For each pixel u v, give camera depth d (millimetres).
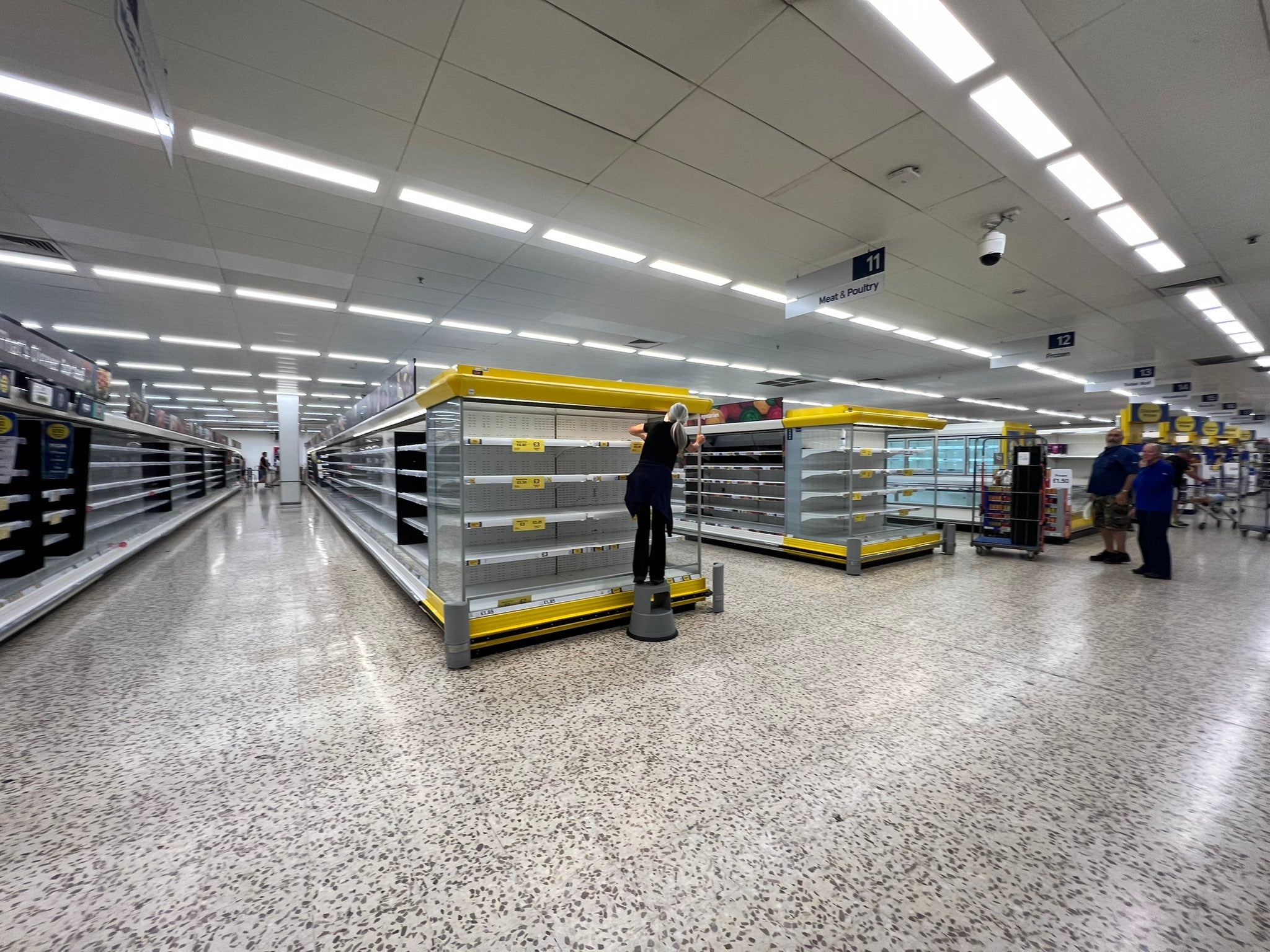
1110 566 5945
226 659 3061
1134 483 5562
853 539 5430
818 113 3520
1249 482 10461
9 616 3373
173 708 2439
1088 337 9656
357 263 6121
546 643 3336
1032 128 3646
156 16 2668
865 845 1548
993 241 4852
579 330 9547
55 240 5293
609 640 3408
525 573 4094
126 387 15602
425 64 3070
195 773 1914
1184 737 2182
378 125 3627
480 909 1311
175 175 4180
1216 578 5301
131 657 3092
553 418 4184
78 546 4820
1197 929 1254
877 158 4027
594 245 5691
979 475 9047
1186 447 11625
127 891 1362
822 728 2248
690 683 2717
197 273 6281
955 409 23312
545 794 1789
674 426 3520
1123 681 2754
